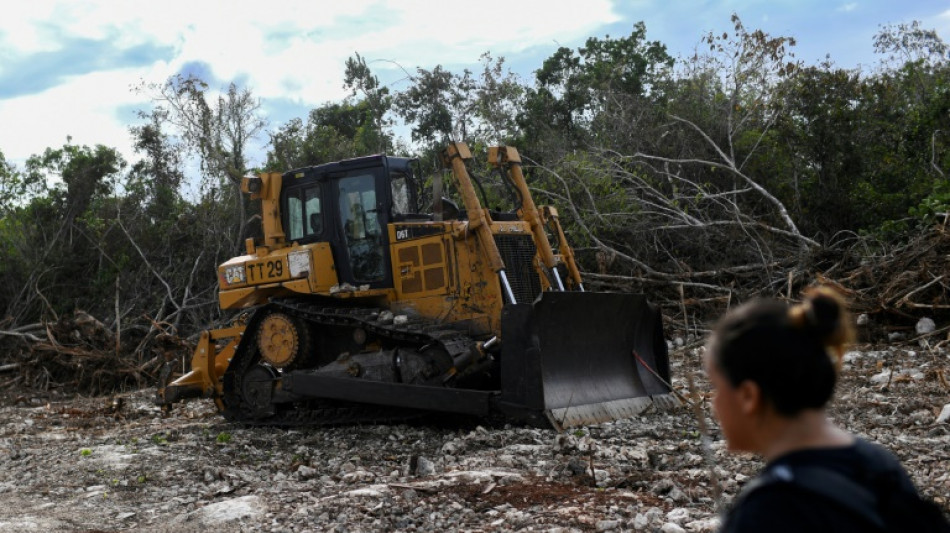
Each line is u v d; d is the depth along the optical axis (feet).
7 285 74.84
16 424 41.73
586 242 60.75
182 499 23.98
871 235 55.11
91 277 78.13
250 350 37.68
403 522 19.86
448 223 33.32
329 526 20.06
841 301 6.47
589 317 32.01
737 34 69.72
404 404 31.86
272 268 36.52
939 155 63.72
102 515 22.71
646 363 34.42
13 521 22.24
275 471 27.61
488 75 83.82
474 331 32.76
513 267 33.65
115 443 33.37
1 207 92.68
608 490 21.53
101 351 59.31
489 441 28.19
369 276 35.24
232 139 84.58
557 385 30.19
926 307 45.32
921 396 32.86
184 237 78.43
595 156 66.49
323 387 33.99
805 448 6.32
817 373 6.31
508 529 18.75
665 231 61.11
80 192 84.79
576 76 94.79
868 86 67.56
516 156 35.50
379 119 91.09
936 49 88.43
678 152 69.26
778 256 58.44
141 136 91.15
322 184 36.01
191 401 47.39
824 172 63.62
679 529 17.65
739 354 6.51
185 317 72.49
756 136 66.23
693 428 29.63
